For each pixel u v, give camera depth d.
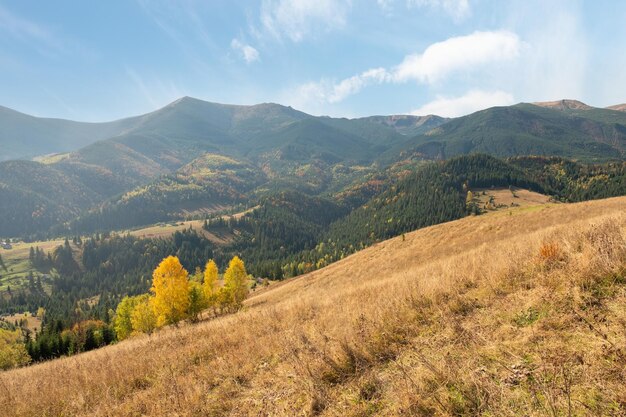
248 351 7.27
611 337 3.37
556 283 5.01
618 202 35.31
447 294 6.43
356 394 4.14
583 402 2.72
